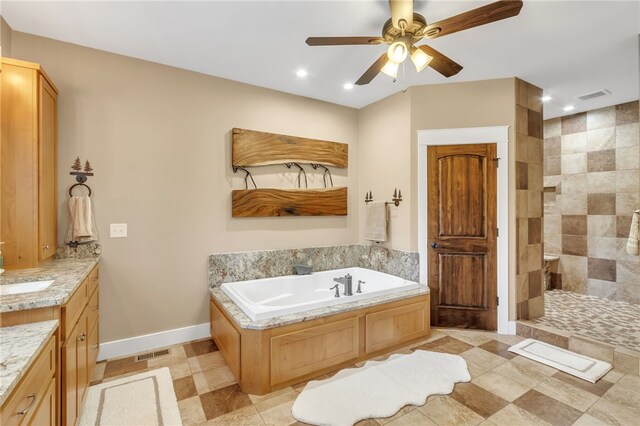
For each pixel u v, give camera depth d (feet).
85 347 6.31
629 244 9.84
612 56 8.88
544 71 9.84
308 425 5.96
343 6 6.67
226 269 10.20
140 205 8.98
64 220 8.05
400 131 11.37
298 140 11.55
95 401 6.58
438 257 10.79
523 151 10.46
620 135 12.92
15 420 3.16
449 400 6.68
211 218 10.05
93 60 8.39
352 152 13.02
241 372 7.13
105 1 6.48
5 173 6.46
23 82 6.58
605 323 10.36
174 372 7.82
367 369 7.97
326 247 12.14
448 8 6.73
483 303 10.49
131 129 8.86
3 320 4.39
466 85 10.61
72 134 8.14
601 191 13.50
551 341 9.37
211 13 6.91
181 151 9.56
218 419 6.12
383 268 11.96
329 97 12.00
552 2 6.52
